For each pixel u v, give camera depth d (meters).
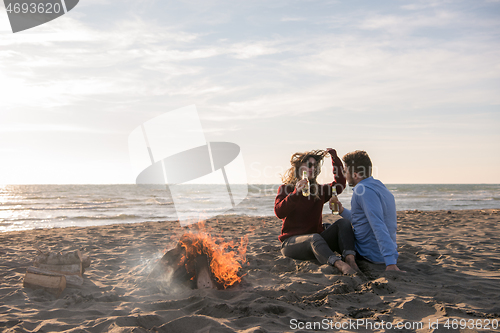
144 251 4.96
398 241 5.49
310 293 2.64
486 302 2.41
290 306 2.27
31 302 2.48
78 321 2.08
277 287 2.78
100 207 19.58
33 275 2.77
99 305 2.39
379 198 3.40
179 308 2.34
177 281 2.78
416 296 2.51
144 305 2.37
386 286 2.71
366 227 3.51
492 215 10.70
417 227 7.59
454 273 3.33
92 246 5.44
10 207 20.42
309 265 3.41
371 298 2.46
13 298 2.54
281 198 3.75
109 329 1.92
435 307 2.27
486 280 3.04
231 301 2.40
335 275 3.11
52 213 16.11
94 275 3.38
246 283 2.90
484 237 6.02
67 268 2.94
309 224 3.67
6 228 10.78
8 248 5.29
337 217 11.04
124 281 3.15
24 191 46.38
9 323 2.03
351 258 3.29
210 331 1.85
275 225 8.65
